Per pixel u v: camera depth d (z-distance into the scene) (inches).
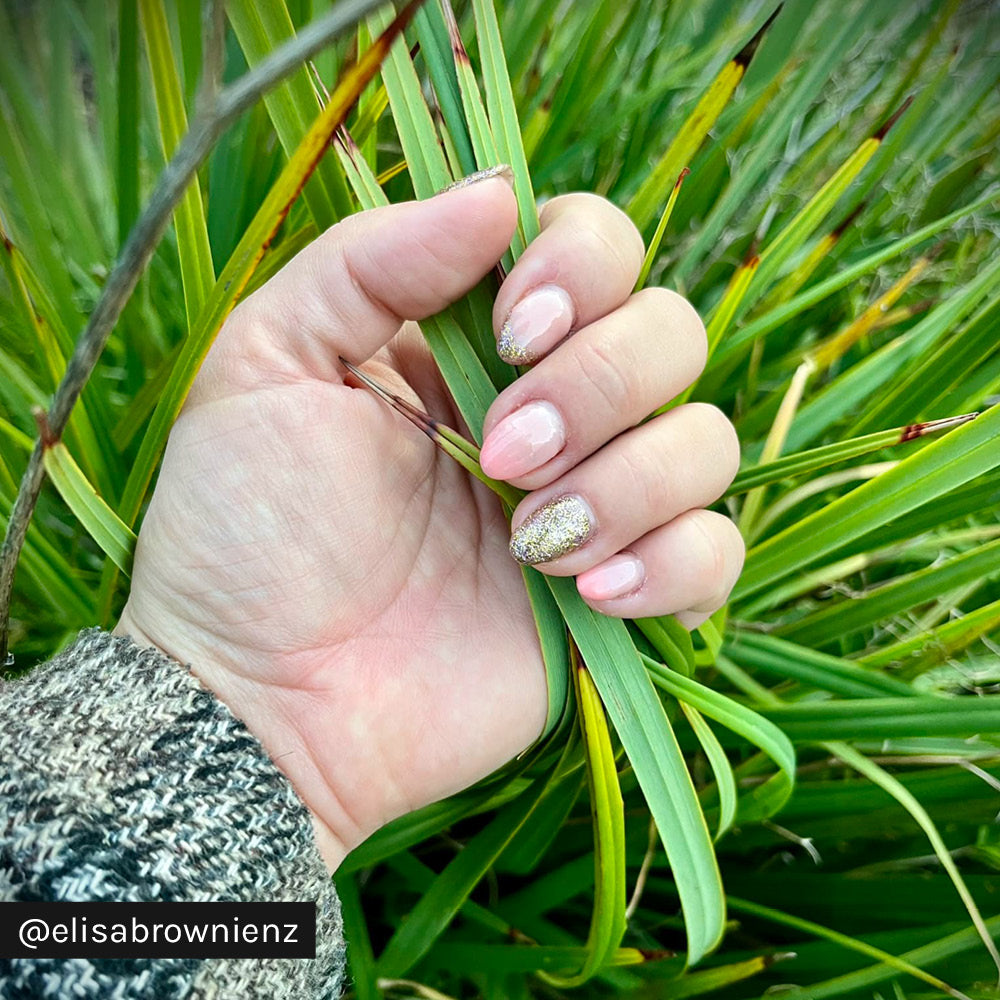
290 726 5.6
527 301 4.8
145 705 4.9
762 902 7.4
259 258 4.2
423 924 6.1
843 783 6.9
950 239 9.5
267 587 5.5
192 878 4.3
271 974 4.5
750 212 9.2
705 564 5.2
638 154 9.7
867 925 7.2
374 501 5.6
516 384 4.9
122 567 5.4
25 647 7.2
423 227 4.6
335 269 5.0
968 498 6.7
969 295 7.4
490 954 6.5
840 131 8.9
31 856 4.1
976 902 6.6
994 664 7.3
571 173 9.4
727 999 6.9
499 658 6.0
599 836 4.9
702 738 5.2
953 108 10.2
